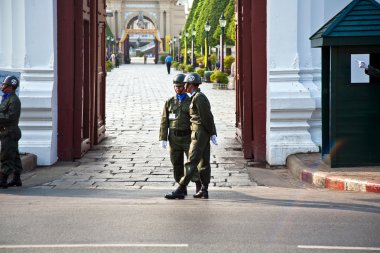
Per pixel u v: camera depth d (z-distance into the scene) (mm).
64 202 12734
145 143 22125
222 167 17734
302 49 18516
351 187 13977
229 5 68438
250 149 19000
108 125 27438
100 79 22578
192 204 12531
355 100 15266
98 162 18547
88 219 11008
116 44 153125
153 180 15898
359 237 9742
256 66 18391
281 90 17922
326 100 16297
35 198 13281
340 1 18750
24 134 18141
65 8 18547
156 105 37250
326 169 15406
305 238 9688
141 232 10078
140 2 164750
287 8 18078
